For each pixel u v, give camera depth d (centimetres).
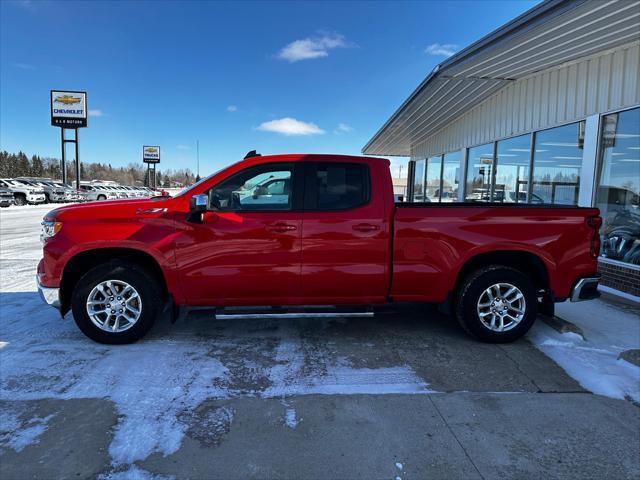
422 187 1706
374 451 264
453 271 423
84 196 4031
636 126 600
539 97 810
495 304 428
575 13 471
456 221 419
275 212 411
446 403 320
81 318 408
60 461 250
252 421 294
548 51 639
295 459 256
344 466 250
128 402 316
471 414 306
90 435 275
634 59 595
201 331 461
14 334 447
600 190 671
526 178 864
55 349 407
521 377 362
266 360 390
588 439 278
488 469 249
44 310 530
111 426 286
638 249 604
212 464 250
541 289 456
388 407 314
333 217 412
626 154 619
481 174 1075
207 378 354
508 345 430
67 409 305
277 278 413
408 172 1984
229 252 407
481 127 1067
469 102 1040
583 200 698
